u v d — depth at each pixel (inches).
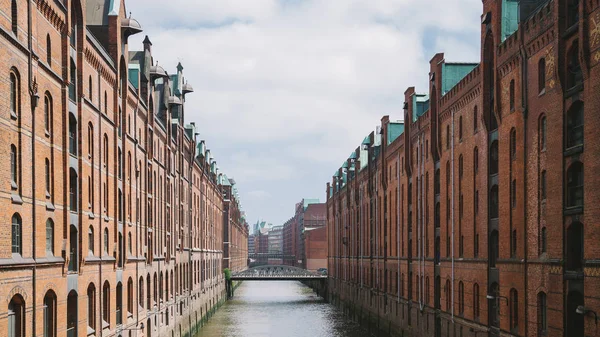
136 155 1585.9
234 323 2972.4
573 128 1053.8
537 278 1161.4
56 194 1011.3
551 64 1108.5
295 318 3216.0
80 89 1123.9
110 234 1342.3
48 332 988.6
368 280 2861.7
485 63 1440.7
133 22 1437.0
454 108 1681.8
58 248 1015.6
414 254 2075.5
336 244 4033.0
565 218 1055.0
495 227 1398.9
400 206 2287.2
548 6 1131.3
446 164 1750.7
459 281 1620.3
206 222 3240.7
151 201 1769.2
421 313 1963.6
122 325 1418.6
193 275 2652.6
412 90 2151.8
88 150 1194.6
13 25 848.3
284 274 4982.8
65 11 1046.4
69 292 1067.9
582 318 1037.8
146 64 1736.0
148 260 1737.2
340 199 3897.6
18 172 864.9
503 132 1337.4
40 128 944.3
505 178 1322.6
